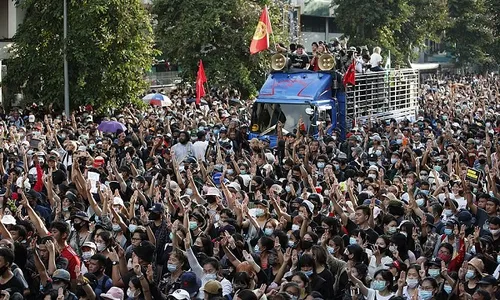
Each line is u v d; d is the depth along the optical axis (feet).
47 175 76.84
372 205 66.85
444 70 354.95
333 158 96.32
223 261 58.59
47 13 152.87
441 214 71.97
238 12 186.70
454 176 85.05
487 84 286.05
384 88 148.05
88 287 51.24
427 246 64.59
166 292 55.11
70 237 63.41
